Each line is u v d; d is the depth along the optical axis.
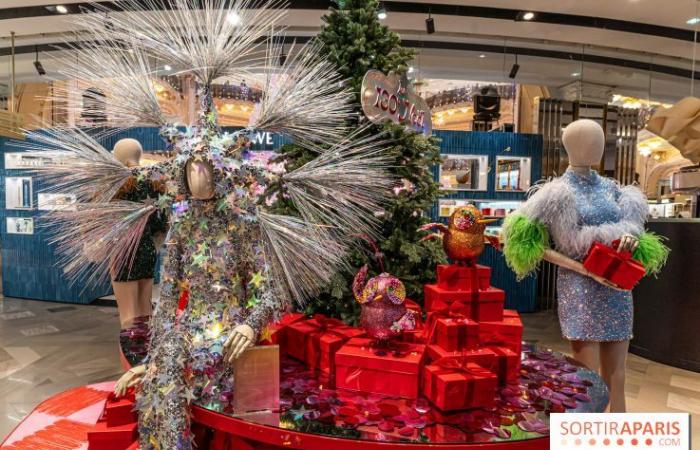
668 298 3.82
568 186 1.99
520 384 1.48
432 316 1.59
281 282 1.45
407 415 1.23
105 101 1.40
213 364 1.27
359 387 1.41
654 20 5.00
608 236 1.90
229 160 1.35
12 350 3.92
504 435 1.14
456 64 6.01
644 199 2.05
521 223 1.97
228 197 1.33
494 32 5.34
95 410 1.87
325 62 1.66
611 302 1.97
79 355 3.79
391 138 1.92
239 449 1.33
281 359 1.73
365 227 1.67
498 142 5.75
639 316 4.11
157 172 1.37
